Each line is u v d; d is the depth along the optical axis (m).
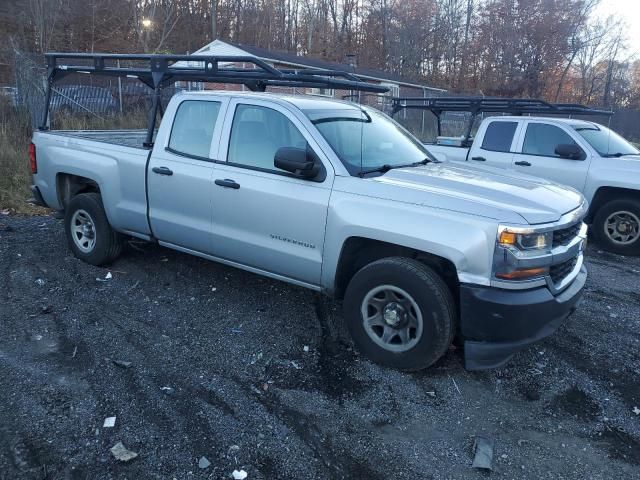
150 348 4.17
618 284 6.17
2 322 4.51
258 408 3.45
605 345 4.51
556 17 46.81
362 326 3.99
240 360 4.04
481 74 49.38
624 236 7.62
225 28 47.72
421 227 3.66
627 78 52.75
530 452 3.17
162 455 3.00
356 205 3.93
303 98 4.78
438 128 11.61
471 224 3.52
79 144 5.83
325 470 2.95
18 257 6.11
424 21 50.59
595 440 3.29
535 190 4.08
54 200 6.20
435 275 3.69
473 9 50.31
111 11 36.50
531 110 10.15
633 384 3.94
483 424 3.40
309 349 4.23
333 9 53.91
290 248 4.30
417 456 3.09
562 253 3.71
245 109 4.65
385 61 51.41
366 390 3.69
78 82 16.59
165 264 5.98
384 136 4.86
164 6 40.59
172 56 5.08
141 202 5.27
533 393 3.77
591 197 7.83
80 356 4.02
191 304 5.00
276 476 2.89
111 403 3.45
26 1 28.94
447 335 3.66
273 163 4.39
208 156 4.79
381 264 3.83
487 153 8.87
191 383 3.70
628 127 32.25
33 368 3.81
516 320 3.48
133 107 16.22
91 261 5.87
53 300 4.99
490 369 3.97
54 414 3.31
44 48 29.14
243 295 5.22
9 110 12.66
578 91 52.03
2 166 9.62
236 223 4.59
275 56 28.03
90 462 2.92
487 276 3.48
